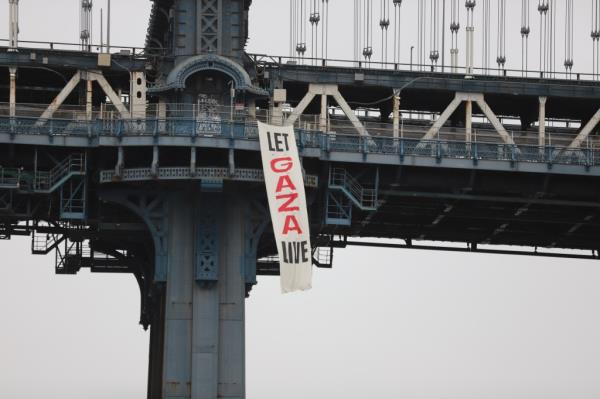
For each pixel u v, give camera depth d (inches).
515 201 6633.9
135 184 6274.6
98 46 6417.3
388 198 6688.0
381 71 6535.4
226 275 6284.5
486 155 6471.5
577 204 6663.4
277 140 6161.4
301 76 6496.1
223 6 6343.5
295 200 6136.8
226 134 6181.1
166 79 6333.7
